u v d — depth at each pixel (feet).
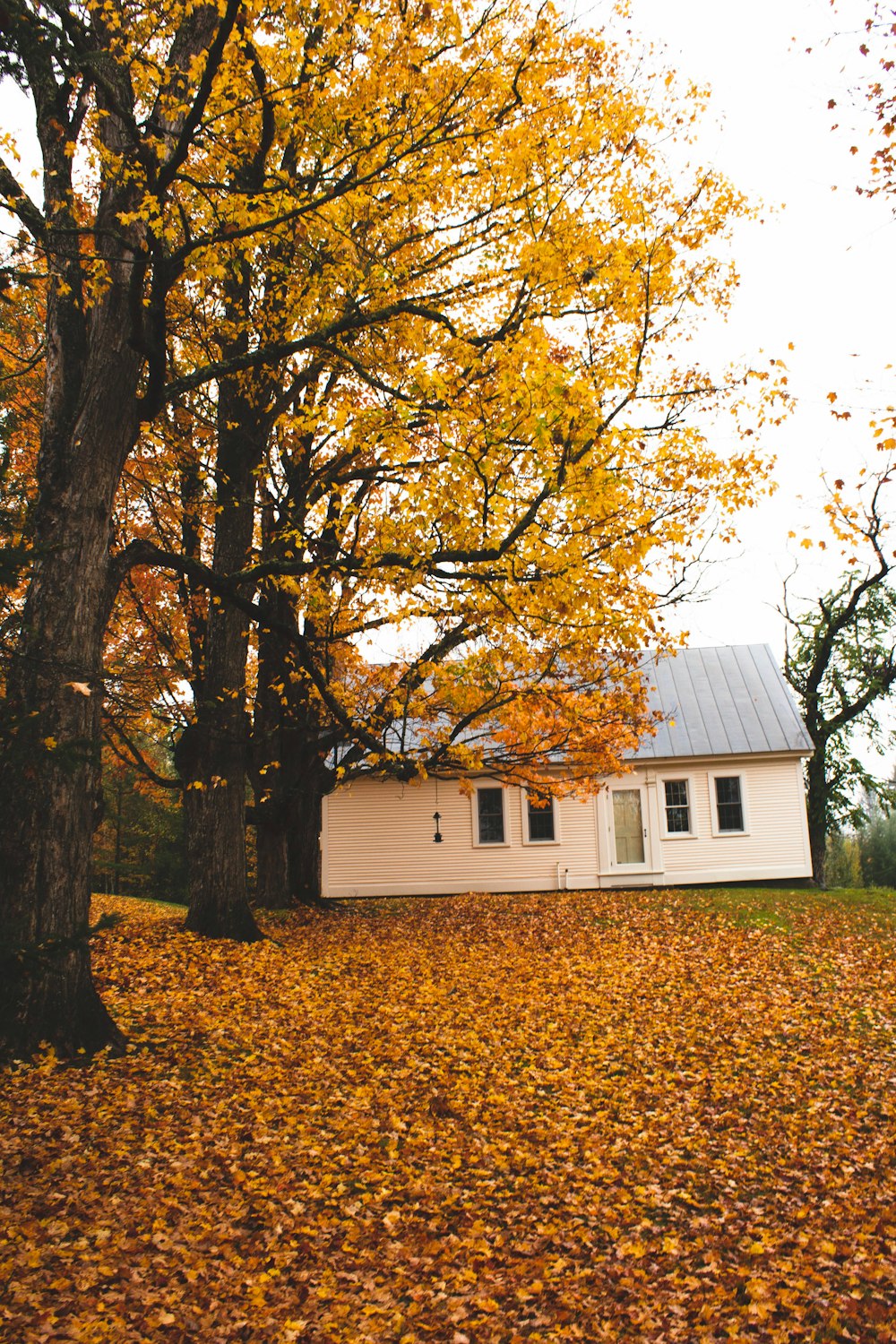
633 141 36.96
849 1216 20.53
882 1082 30.30
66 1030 27.61
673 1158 24.53
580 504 25.02
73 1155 21.43
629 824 89.81
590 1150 24.94
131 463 51.37
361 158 30.37
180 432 50.26
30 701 27.17
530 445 25.62
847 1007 40.45
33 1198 19.15
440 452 27.68
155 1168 21.34
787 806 89.04
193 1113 25.04
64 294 28.45
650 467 34.53
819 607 93.35
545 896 82.79
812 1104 28.48
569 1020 37.91
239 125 32.91
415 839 90.12
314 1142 24.03
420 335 34.53
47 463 29.71
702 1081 30.78
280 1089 27.53
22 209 26.50
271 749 61.41
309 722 55.72
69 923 27.71
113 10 25.48
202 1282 16.99
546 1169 23.68
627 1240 19.88
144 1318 15.44
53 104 30.66
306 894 71.41
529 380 23.70
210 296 46.06
